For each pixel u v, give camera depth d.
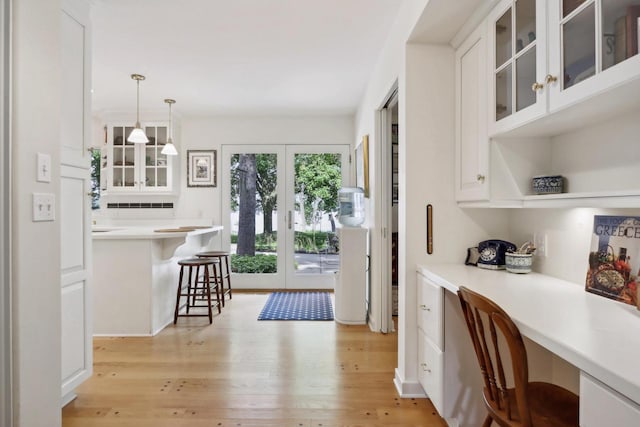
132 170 4.59
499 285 1.52
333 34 2.66
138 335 3.10
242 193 4.92
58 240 1.51
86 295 2.09
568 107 1.16
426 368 1.90
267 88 3.80
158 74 3.42
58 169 1.52
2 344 1.27
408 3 2.02
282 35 2.67
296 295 4.58
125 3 2.24
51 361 1.47
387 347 2.84
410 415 1.89
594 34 1.02
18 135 1.32
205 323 3.45
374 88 3.26
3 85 1.27
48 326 1.46
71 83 1.97
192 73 3.40
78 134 2.02
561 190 1.54
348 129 4.89
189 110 4.61
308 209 4.93
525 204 1.54
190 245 3.97
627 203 1.01
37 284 1.40
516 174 1.67
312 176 4.93
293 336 3.09
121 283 3.12
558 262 1.67
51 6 1.48
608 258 1.34
